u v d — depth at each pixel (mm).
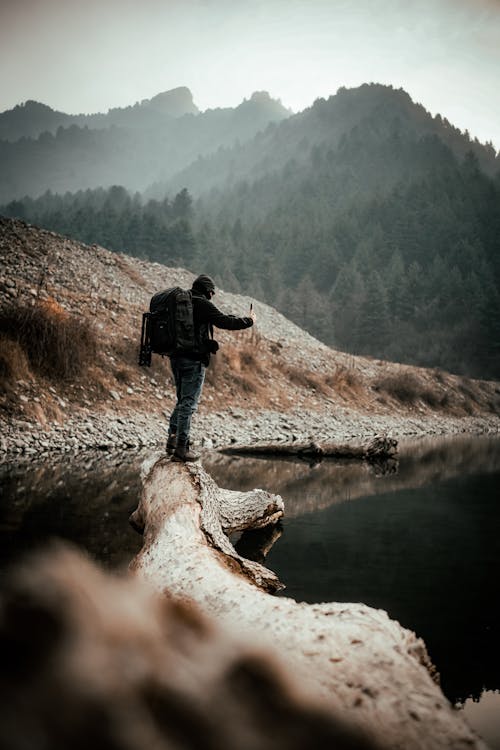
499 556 5086
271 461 11547
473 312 89812
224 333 22000
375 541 5543
